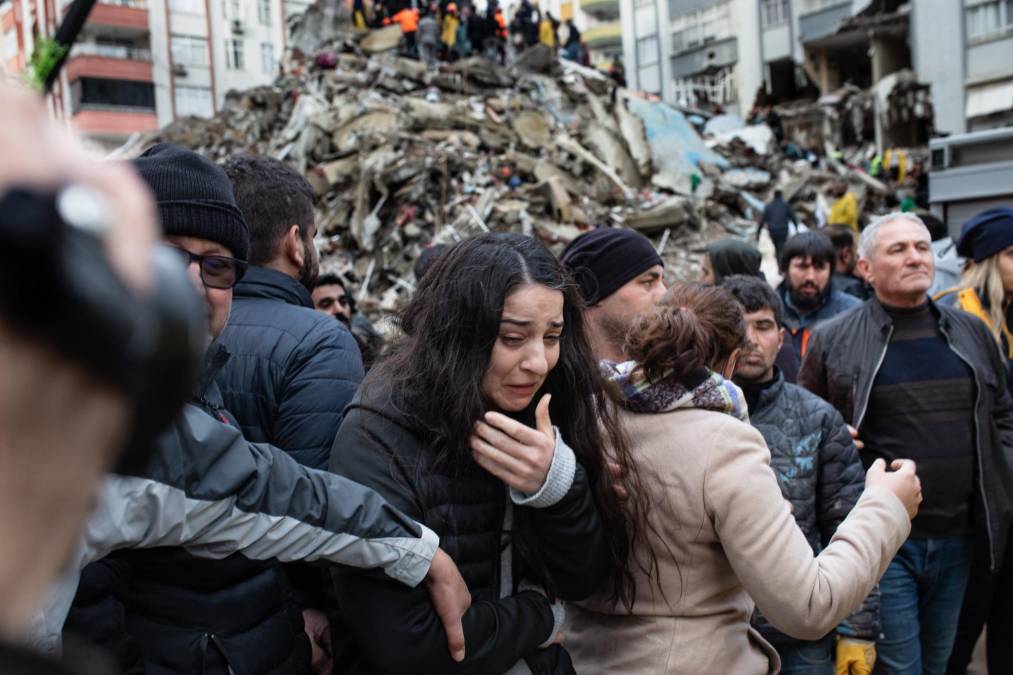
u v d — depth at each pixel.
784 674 2.43
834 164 21.00
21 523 0.30
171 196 1.52
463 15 19.70
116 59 36.62
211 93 40.06
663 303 2.15
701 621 1.73
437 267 1.63
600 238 2.54
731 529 1.65
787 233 12.16
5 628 0.30
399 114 15.43
